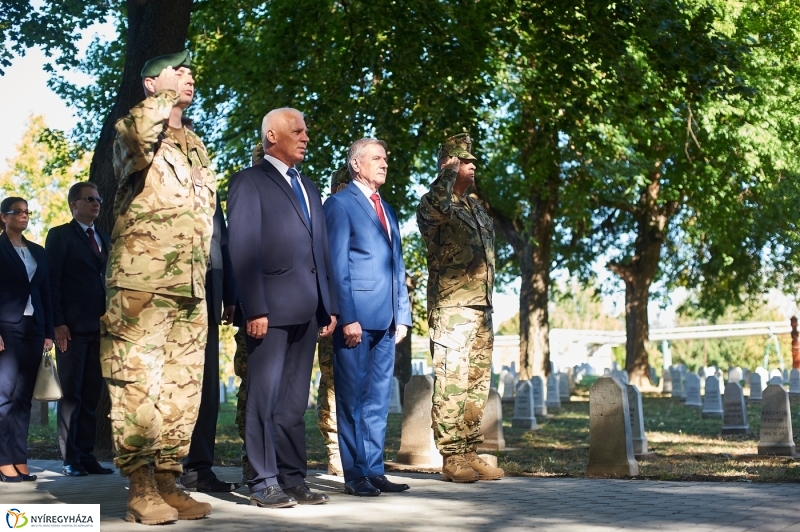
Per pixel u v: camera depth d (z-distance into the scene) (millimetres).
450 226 7984
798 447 13062
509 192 30203
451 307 7949
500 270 35594
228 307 7406
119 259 5578
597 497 6688
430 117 18688
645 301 33750
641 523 5453
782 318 59656
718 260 33250
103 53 22141
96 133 23047
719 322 60625
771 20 26125
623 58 18484
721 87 18438
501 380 29250
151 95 5734
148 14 11953
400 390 24781
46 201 34625
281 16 18797
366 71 18703
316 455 11992
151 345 5582
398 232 7660
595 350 52562
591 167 26625
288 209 6344
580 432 17250
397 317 7465
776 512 5863
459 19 18312
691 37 17688
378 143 7547
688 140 24969
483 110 22109
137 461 5543
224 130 21953
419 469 9617
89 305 8672
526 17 18297
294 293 6262
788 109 25969
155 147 5605
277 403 6383
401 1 17406
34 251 8344
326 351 8398
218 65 21078
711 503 6312
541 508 6113
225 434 15820
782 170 27391
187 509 5652
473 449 8188
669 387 32625
